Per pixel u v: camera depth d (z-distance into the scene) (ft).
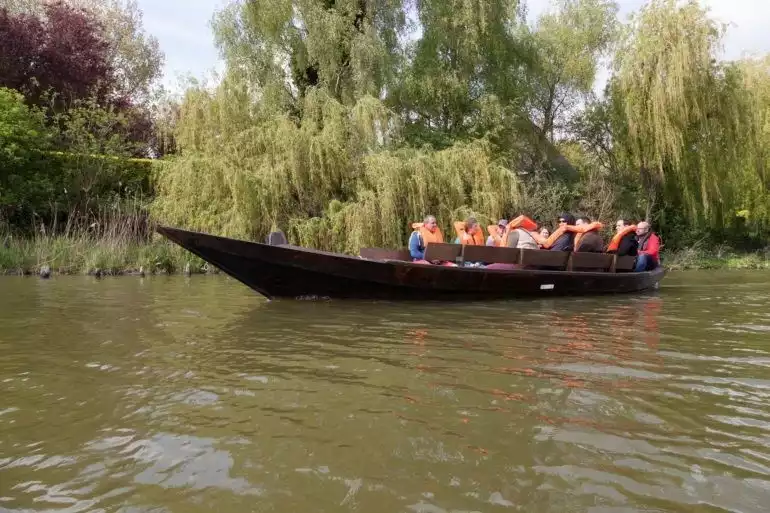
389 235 42.68
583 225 31.63
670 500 7.09
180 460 8.19
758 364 13.71
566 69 70.90
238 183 42.14
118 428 9.38
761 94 71.00
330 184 44.32
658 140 61.36
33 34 66.59
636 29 63.77
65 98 68.64
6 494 7.23
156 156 72.79
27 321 19.69
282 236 25.54
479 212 45.80
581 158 76.02
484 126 54.70
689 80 60.18
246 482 7.52
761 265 62.85
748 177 70.28
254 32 49.49
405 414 10.05
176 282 34.86
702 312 23.15
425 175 44.19
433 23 55.77
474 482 7.53
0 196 48.08
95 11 86.38
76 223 48.03
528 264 28.22
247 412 10.14
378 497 7.13
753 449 8.62
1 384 11.82
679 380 12.25
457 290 25.76
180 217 45.57
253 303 24.48
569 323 19.81
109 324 19.03
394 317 20.77
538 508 6.89
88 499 7.12
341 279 24.50
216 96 45.42
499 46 58.23
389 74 49.24
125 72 88.43
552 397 11.02
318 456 8.30
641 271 33.81
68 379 12.18
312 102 45.06
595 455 8.36
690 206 65.10
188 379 12.21
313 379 12.23
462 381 12.10
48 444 8.75
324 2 50.14
